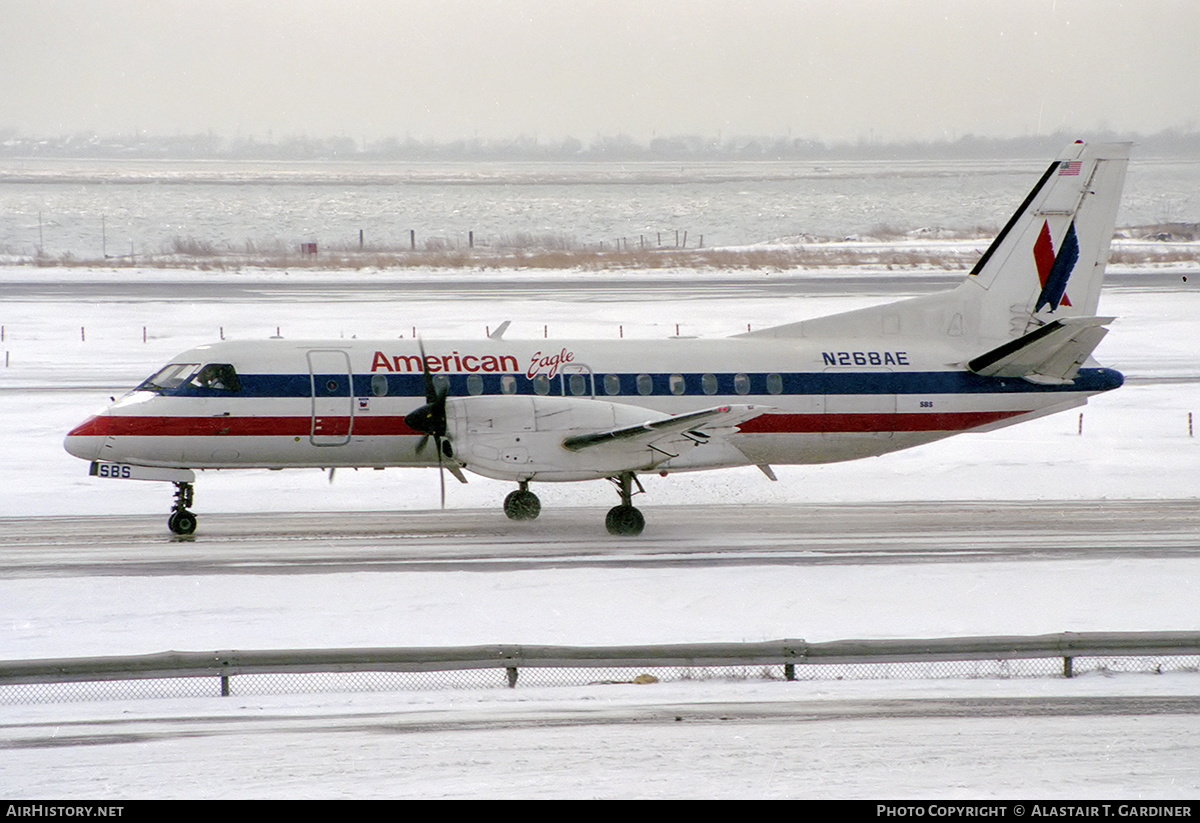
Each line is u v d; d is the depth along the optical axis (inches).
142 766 1510.8
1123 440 4849.9
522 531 3245.6
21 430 4722.0
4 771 1492.4
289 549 2938.0
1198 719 1713.8
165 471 3198.8
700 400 3385.8
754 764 1515.7
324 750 1571.1
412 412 3216.0
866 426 3501.5
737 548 2984.7
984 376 3567.9
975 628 2255.2
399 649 1819.6
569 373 3329.2
